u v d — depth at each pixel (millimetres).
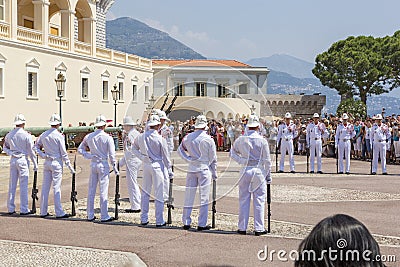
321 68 73625
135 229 11359
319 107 73750
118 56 51812
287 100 73188
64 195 16312
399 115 31797
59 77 36594
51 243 9992
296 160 30203
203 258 8930
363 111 64438
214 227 11523
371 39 74250
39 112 39375
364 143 30109
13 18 36750
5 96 35656
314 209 13906
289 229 11352
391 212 13500
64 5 43844
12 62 36344
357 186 18844
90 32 47625
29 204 14641
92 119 46906
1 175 21688
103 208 12188
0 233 10828
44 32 40344
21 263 8508
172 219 12578
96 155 12219
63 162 13305
